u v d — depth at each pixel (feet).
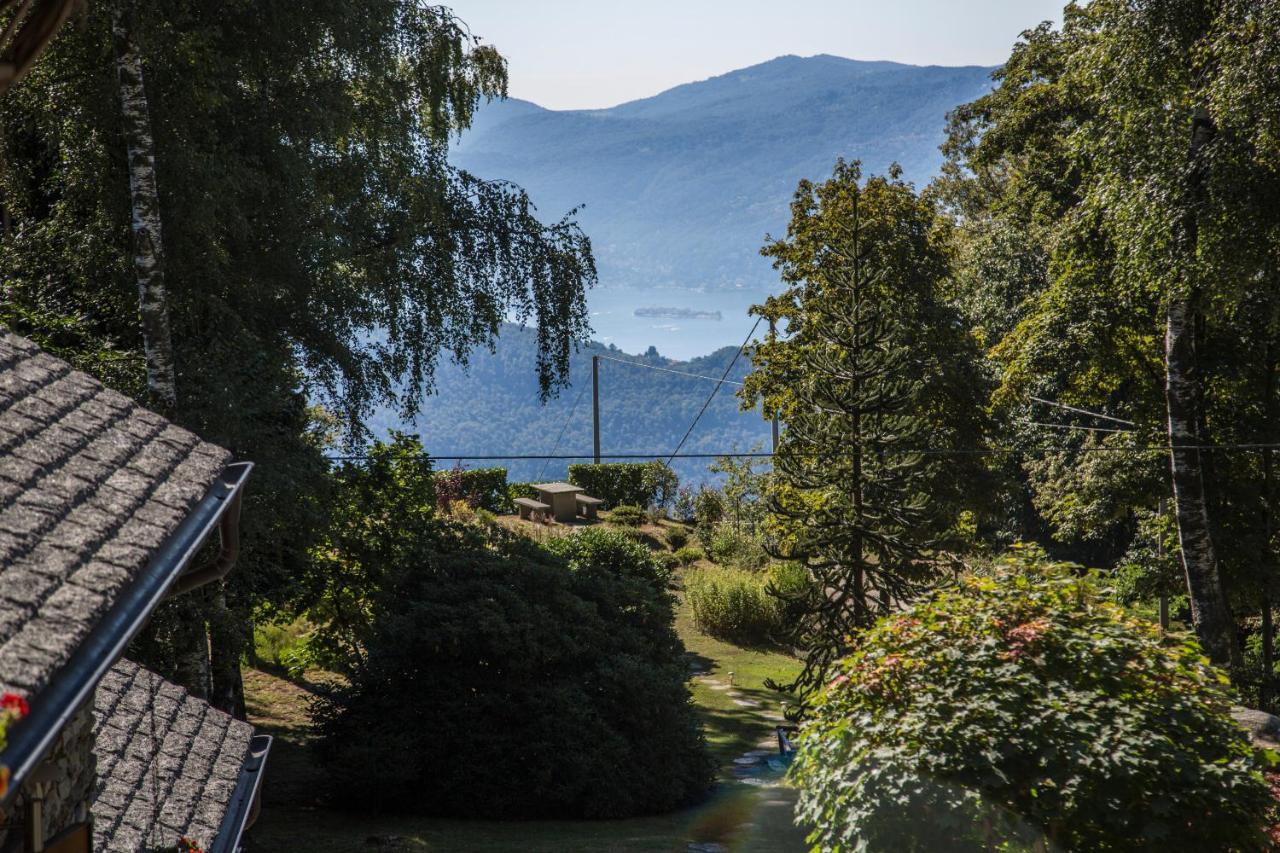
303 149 50.80
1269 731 42.22
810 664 55.11
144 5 41.45
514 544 57.88
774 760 56.65
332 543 56.85
